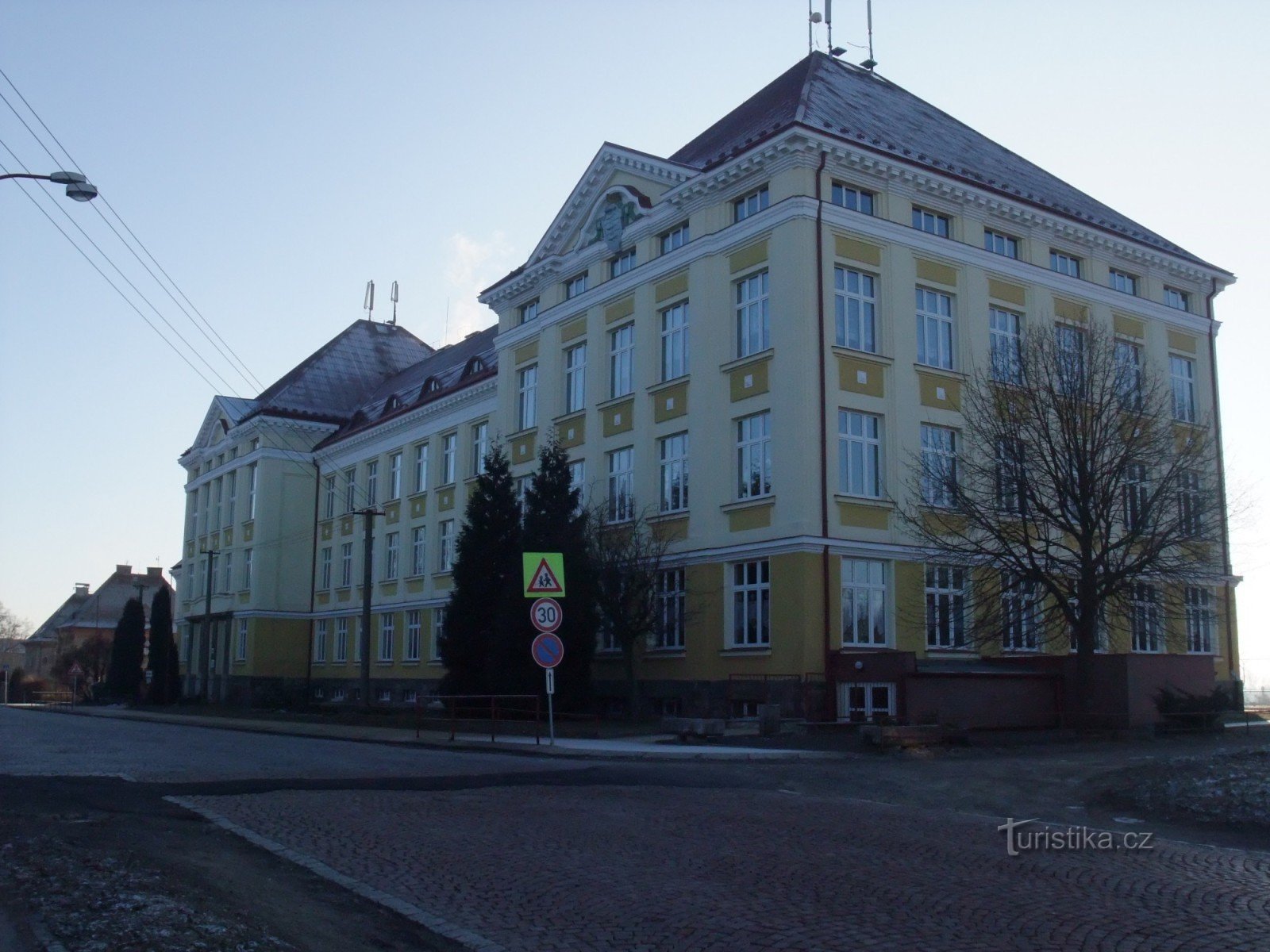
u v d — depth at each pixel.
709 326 32.12
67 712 53.41
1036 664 29.47
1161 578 28.44
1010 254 34.50
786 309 29.56
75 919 7.43
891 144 32.28
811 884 9.23
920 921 8.02
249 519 61.25
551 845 10.93
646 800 14.13
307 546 60.66
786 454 29.12
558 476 33.53
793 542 28.47
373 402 60.31
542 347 39.75
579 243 38.34
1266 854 10.82
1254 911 8.38
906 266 31.56
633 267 35.69
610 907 8.49
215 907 8.03
